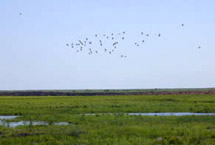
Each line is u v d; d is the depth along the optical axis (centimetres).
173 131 3447
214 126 3809
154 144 2920
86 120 4359
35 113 5456
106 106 6519
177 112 5741
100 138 3167
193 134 3294
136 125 3875
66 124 4081
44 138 3172
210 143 2952
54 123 4206
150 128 3622
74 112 5594
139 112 5725
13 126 3988
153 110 5925
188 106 6531
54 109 6025
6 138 3197
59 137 3216
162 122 4147
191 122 4141
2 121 4462
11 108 6191
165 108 6197
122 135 3284
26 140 3106
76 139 3134
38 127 3788
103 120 4338
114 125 3878
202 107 6328
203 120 4325
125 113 5481
